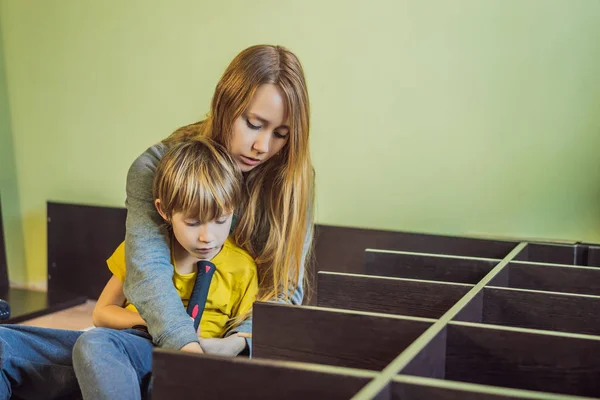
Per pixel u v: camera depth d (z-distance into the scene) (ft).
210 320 4.90
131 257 4.52
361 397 2.51
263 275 5.19
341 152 9.05
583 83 7.55
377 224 8.91
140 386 4.16
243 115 4.59
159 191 4.48
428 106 8.43
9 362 4.46
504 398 2.59
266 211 5.13
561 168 7.77
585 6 7.45
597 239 7.66
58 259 10.77
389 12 8.53
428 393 2.68
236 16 9.53
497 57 7.97
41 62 11.10
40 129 11.26
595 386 3.35
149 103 10.32
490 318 4.48
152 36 10.16
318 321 3.75
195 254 4.51
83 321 9.62
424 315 4.59
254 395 2.94
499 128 8.05
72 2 10.71
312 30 9.04
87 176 10.98
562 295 4.32
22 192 11.51
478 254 6.75
